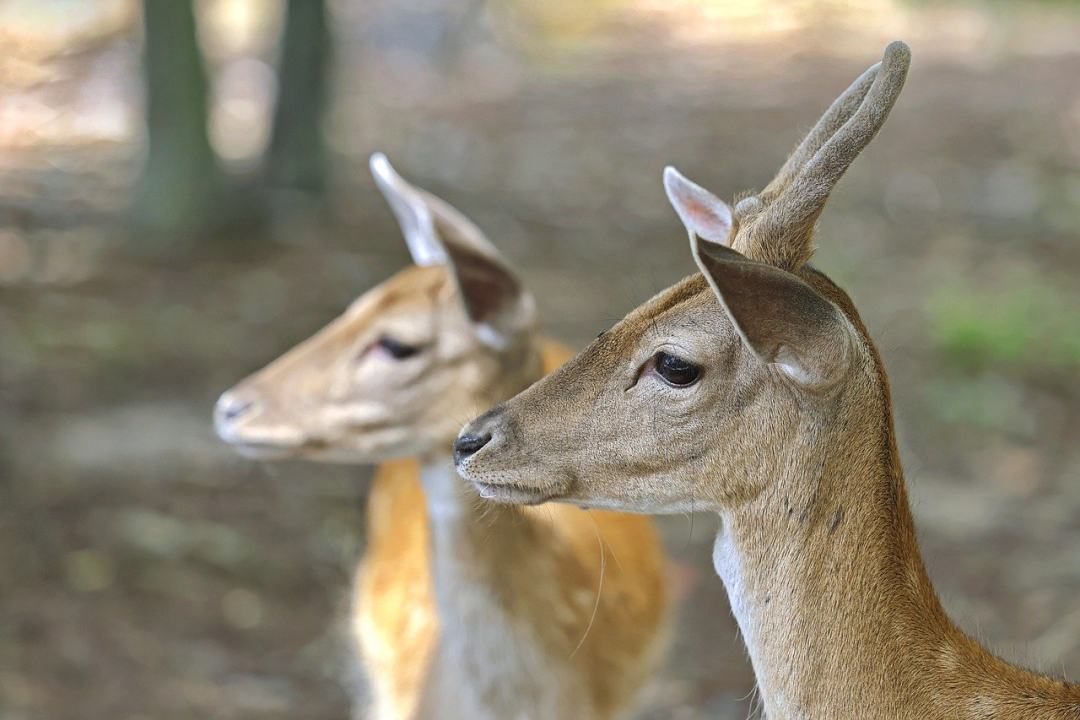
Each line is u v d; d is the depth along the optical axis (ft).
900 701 16.84
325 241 61.36
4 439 42.19
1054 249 66.08
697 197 18.65
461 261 25.68
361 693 31.14
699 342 16.78
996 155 83.66
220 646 34.45
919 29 126.21
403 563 28.48
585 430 17.28
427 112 90.79
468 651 25.61
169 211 59.00
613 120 91.45
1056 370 51.42
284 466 43.14
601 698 26.78
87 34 91.86
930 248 66.03
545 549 25.48
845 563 16.84
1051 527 40.78
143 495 40.29
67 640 33.81
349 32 104.06
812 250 17.07
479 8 109.19
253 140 78.02
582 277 60.54
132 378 47.24
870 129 16.51
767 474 16.88
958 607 36.06
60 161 71.51
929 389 49.60
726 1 134.00
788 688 17.13
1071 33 126.11
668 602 30.83
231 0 104.78
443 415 26.37
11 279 54.49
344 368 26.68
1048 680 17.19
